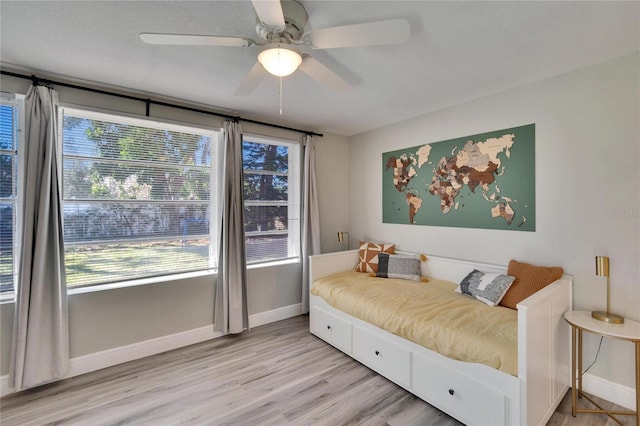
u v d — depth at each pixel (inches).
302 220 145.3
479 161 109.4
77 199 96.3
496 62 82.8
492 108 105.6
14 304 84.9
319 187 153.7
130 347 102.3
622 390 78.4
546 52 77.4
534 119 95.2
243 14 62.2
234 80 95.4
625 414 73.5
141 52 78.0
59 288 87.7
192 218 118.8
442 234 122.3
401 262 125.3
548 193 92.4
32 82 87.1
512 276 92.5
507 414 64.0
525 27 66.7
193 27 66.9
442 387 76.4
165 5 59.3
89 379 90.9
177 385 87.8
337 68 86.8
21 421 73.3
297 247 148.5
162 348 108.4
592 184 83.8
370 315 94.3
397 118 134.0
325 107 119.9
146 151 108.6
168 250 113.3
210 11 61.2
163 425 71.8
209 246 123.0
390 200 142.9
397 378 87.5
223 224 118.7
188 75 91.7
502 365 64.2
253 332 125.9
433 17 63.1
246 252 131.9
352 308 101.1
